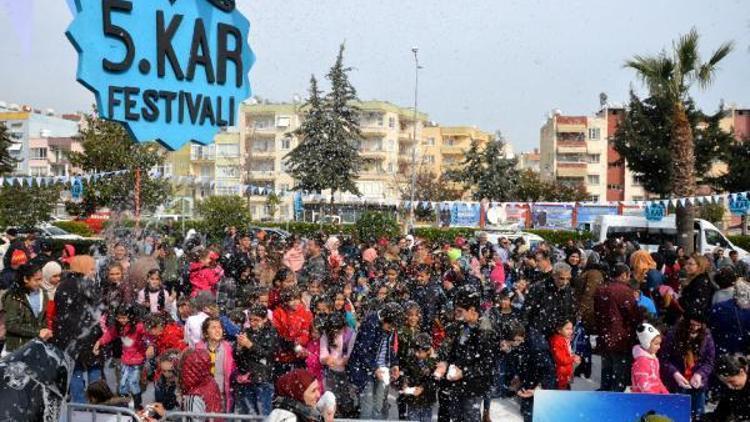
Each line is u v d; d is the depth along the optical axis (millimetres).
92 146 26312
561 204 37156
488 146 53750
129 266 9164
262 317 6547
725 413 5195
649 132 34125
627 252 13570
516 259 14156
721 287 7000
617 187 70438
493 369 6477
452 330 6566
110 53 6340
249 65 7371
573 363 6859
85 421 5086
